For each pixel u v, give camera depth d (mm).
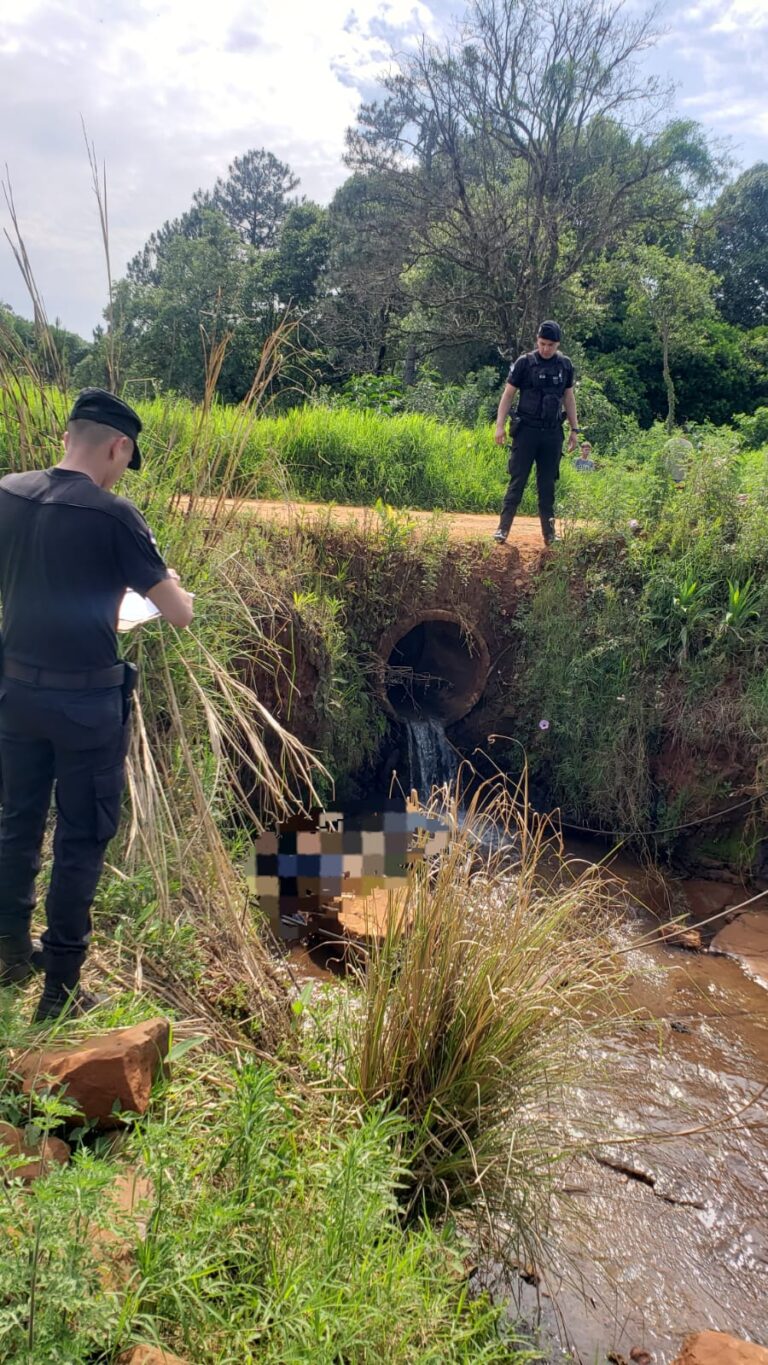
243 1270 2197
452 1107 3131
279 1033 3557
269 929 4766
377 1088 3227
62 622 2609
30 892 2918
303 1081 3334
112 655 2748
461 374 26859
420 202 23344
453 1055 3176
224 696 4355
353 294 25688
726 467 7684
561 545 7961
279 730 4367
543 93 21156
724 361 30312
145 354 14656
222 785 4426
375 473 9961
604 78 20766
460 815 7164
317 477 9742
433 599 7832
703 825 7191
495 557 8109
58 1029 2750
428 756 7863
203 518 4809
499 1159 3098
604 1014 4004
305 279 28125
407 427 10578
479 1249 3018
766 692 6961
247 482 5984
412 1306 2330
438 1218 3055
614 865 7109
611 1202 3734
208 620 4684
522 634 8039
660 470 8125
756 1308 3375
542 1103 3410
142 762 3760
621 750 7363
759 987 5617
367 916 4125
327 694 6801
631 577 7629
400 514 8203
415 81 21781
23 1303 1757
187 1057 3049
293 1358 1951
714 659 7172
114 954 3443
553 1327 3066
